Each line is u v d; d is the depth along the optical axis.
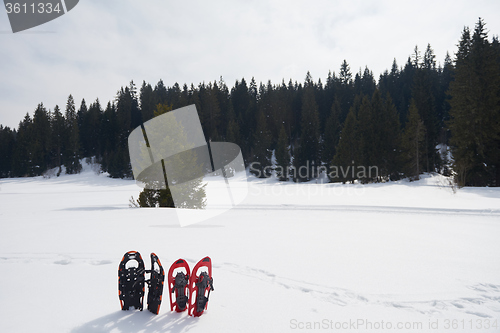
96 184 50.41
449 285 4.19
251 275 4.57
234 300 3.60
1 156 78.12
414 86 54.16
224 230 8.59
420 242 7.01
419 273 4.70
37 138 74.19
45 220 10.71
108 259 5.44
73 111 86.81
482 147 28.45
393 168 38.78
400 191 24.88
